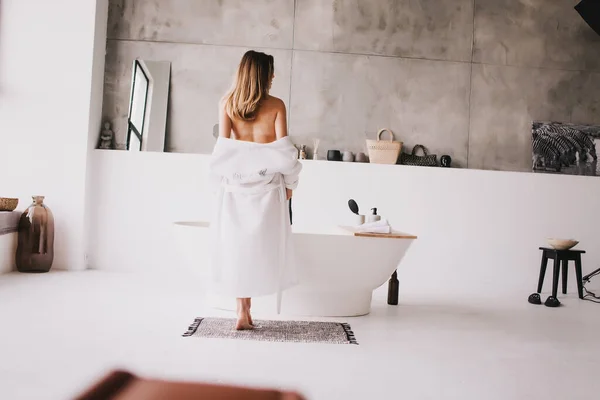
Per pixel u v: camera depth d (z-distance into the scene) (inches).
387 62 223.9
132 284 178.4
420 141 224.2
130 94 219.1
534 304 178.4
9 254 188.2
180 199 209.5
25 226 189.2
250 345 109.3
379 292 189.6
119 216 208.5
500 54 226.8
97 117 211.8
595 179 215.0
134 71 219.3
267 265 117.8
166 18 220.5
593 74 228.1
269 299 142.5
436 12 225.8
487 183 212.5
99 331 114.8
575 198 214.4
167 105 219.3
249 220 118.0
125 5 219.9
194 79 220.7
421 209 211.2
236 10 221.6
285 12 222.4
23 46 201.3
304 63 222.2
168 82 219.8
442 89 225.0
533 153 225.0
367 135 223.0
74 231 201.8
